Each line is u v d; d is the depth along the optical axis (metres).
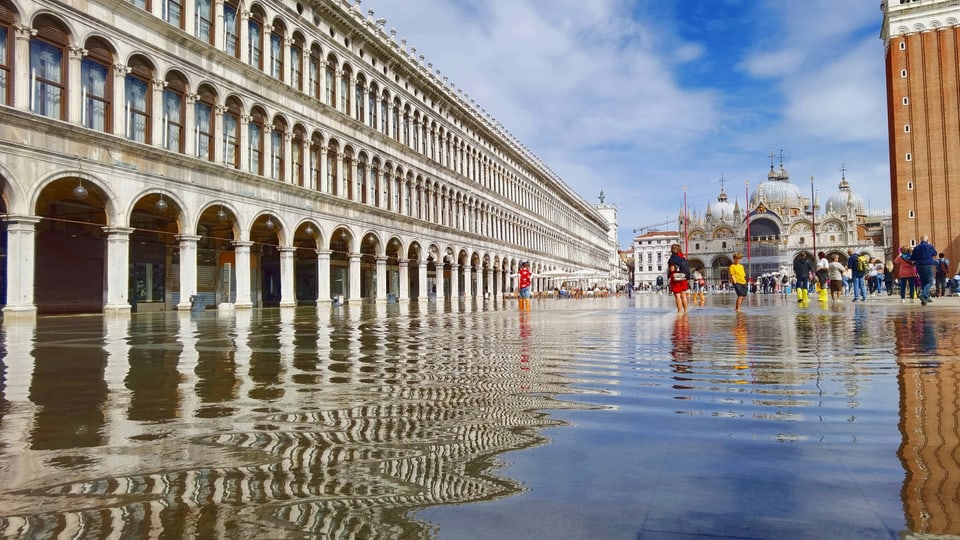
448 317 21.38
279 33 34.34
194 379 6.51
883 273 43.19
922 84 78.75
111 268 23.95
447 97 56.53
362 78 42.91
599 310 26.64
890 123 82.56
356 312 27.05
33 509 2.64
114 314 23.81
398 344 10.60
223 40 29.97
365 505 2.64
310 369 7.29
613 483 2.89
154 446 3.71
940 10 77.81
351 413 4.67
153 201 26.59
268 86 32.81
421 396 5.41
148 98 25.91
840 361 7.33
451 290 58.88
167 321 19.53
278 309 32.19
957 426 3.96
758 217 143.25
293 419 4.46
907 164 79.25
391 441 3.78
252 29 32.34
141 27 25.16
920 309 20.59
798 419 4.25
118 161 23.95
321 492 2.83
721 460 3.25
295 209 34.66
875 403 4.77
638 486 2.84
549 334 12.55
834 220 135.75
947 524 2.32
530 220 86.50
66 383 6.25
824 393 5.25
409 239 48.69
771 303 34.22
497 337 11.98
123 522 2.48
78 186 22.88
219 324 17.48
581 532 2.28
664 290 118.25
